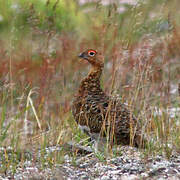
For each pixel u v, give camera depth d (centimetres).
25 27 1423
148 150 1027
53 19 1353
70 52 1486
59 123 1171
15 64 1353
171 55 1583
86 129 1057
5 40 1603
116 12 1343
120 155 1048
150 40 1171
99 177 923
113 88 1134
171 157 1021
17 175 935
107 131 996
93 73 1081
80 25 1681
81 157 1042
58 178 910
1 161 1002
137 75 1169
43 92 1250
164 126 1148
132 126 1012
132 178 902
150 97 1273
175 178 894
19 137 1077
